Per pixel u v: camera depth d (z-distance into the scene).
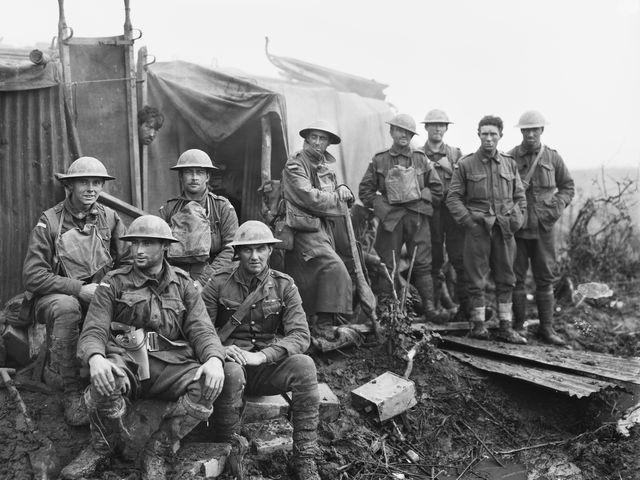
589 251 9.31
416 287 7.11
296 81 8.42
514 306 7.27
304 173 5.87
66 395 4.51
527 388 6.04
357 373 5.75
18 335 4.89
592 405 5.81
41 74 5.47
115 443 4.21
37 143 5.54
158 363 4.16
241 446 4.36
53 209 4.84
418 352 6.02
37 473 4.15
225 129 6.56
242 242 4.50
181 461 4.14
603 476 5.18
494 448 5.46
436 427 5.51
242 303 4.62
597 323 8.02
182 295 4.32
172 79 6.72
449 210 6.89
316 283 5.89
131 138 6.10
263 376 4.48
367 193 7.06
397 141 6.88
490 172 6.77
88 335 3.98
